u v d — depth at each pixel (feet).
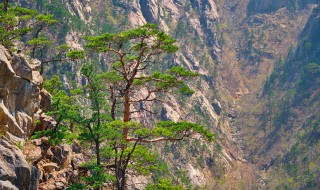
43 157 102.78
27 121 108.37
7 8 168.14
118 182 103.86
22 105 108.47
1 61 98.94
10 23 147.13
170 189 110.22
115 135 103.19
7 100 102.53
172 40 121.70
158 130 103.81
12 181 77.56
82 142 110.01
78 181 110.93
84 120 102.01
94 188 103.71
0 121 98.17
